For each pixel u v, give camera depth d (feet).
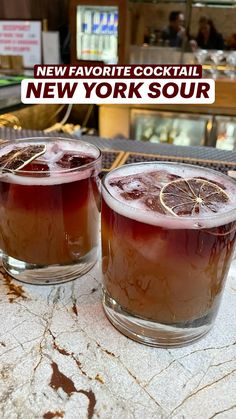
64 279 0.64
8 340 0.53
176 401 0.45
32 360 0.50
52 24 3.16
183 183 0.51
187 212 0.44
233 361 0.50
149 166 0.58
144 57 3.01
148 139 2.92
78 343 0.52
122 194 0.49
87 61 2.86
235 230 0.47
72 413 0.43
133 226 0.45
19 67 2.63
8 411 0.43
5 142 0.70
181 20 2.91
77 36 2.85
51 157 0.61
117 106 2.73
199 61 2.80
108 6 2.70
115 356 0.51
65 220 0.58
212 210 0.45
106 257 0.53
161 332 0.51
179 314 0.49
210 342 0.53
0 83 1.96
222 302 0.61
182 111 2.69
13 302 0.60
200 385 0.47
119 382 0.47
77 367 0.49
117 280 0.51
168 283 0.47
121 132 2.85
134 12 2.84
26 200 0.56
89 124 2.95
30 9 2.91
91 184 0.60
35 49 2.91
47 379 0.47
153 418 0.43
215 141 2.77
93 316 0.57
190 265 0.45
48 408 0.44
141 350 0.52
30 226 0.58
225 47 2.94
